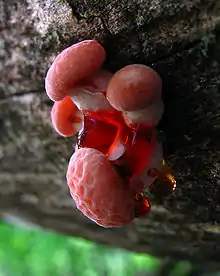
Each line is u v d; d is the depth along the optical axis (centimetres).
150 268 63
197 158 21
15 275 69
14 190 32
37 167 29
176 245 30
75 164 19
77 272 68
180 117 20
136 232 31
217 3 17
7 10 22
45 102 24
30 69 23
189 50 19
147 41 19
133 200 19
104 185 18
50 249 69
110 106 19
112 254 66
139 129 19
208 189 23
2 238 69
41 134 26
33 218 35
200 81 19
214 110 19
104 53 18
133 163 19
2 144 29
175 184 21
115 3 19
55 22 20
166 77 19
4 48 23
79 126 21
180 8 18
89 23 20
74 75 18
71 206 31
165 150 21
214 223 25
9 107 26
